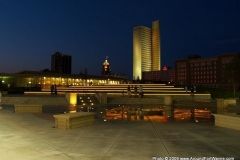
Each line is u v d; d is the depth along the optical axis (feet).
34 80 321.11
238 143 35.24
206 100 115.44
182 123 52.70
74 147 33.47
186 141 36.52
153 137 39.14
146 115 66.95
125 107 85.10
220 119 48.37
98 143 35.53
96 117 62.49
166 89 159.43
